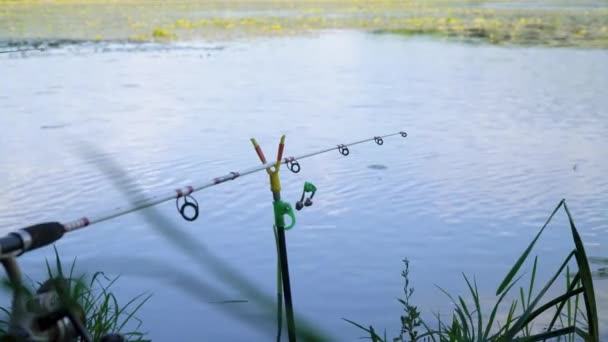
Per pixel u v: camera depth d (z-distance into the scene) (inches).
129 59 700.0
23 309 74.2
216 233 229.5
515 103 463.8
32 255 210.5
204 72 610.2
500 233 233.1
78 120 405.1
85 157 315.9
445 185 281.9
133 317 169.8
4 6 1537.9
